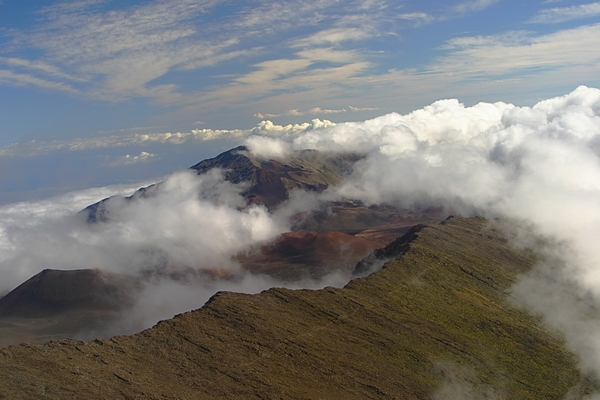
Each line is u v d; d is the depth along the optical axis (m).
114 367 68.06
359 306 104.31
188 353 75.75
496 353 101.25
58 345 70.25
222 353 77.00
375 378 79.19
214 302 93.00
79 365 66.44
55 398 57.47
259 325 87.12
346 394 73.19
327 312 98.94
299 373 75.75
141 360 71.69
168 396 62.94
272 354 79.38
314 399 68.75
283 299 100.81
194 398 63.91
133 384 64.31
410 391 78.50
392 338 93.69
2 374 60.75
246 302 95.31
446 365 89.31
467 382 86.69
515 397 87.69
